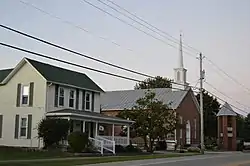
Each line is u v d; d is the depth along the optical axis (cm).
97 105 4759
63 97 4231
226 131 6575
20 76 4181
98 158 3122
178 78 6569
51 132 3734
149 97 4791
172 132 4769
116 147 4262
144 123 4647
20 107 4131
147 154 4091
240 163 2864
